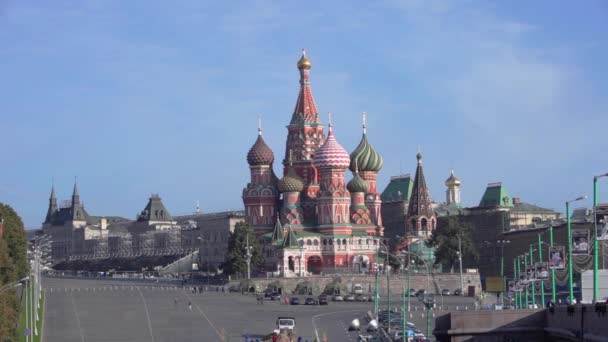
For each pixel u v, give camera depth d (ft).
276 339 639.76
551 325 485.56
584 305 436.76
